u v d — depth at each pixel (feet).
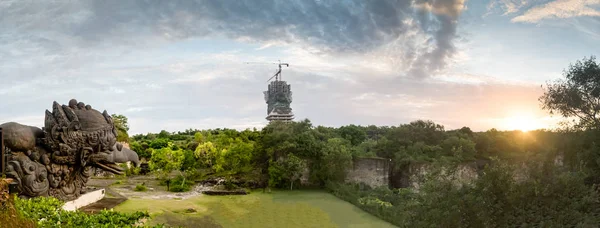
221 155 190.70
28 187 94.89
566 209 72.38
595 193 72.95
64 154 102.37
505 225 74.18
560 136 104.47
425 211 82.89
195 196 166.20
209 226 123.85
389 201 159.02
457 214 77.05
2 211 44.34
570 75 112.16
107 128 110.22
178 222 119.34
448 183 82.94
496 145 214.07
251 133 219.41
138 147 222.28
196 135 220.64
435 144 213.46
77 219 56.34
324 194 180.55
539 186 75.25
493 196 76.89
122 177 197.98
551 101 112.88
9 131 95.20
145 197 154.20
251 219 137.39
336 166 189.57
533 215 73.92
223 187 183.62
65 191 107.65
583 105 108.78
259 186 188.85
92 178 191.93
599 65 109.70
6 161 93.45
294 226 131.75
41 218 54.60
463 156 198.80
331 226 132.87
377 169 196.85
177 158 181.47
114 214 60.44
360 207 156.25
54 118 101.96
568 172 77.77
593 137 96.12
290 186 189.67
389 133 223.10
